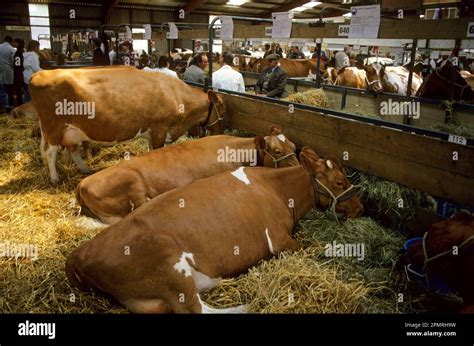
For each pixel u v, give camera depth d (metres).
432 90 5.81
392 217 3.22
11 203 3.65
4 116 7.29
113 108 3.99
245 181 2.70
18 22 20.11
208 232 2.31
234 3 23.00
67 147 4.21
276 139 3.41
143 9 22.59
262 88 7.01
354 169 3.48
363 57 11.55
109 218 3.16
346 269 2.70
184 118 4.52
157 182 3.15
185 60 11.23
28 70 8.35
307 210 3.03
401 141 2.88
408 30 3.29
